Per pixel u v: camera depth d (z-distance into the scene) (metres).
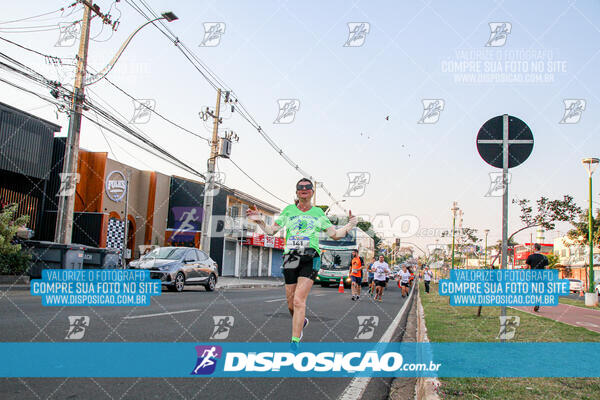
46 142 20.05
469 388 3.84
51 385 3.48
